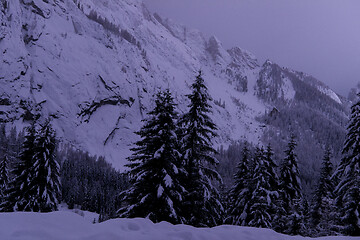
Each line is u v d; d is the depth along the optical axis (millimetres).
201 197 17281
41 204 21906
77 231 6988
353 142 20344
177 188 16484
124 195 16703
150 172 15781
